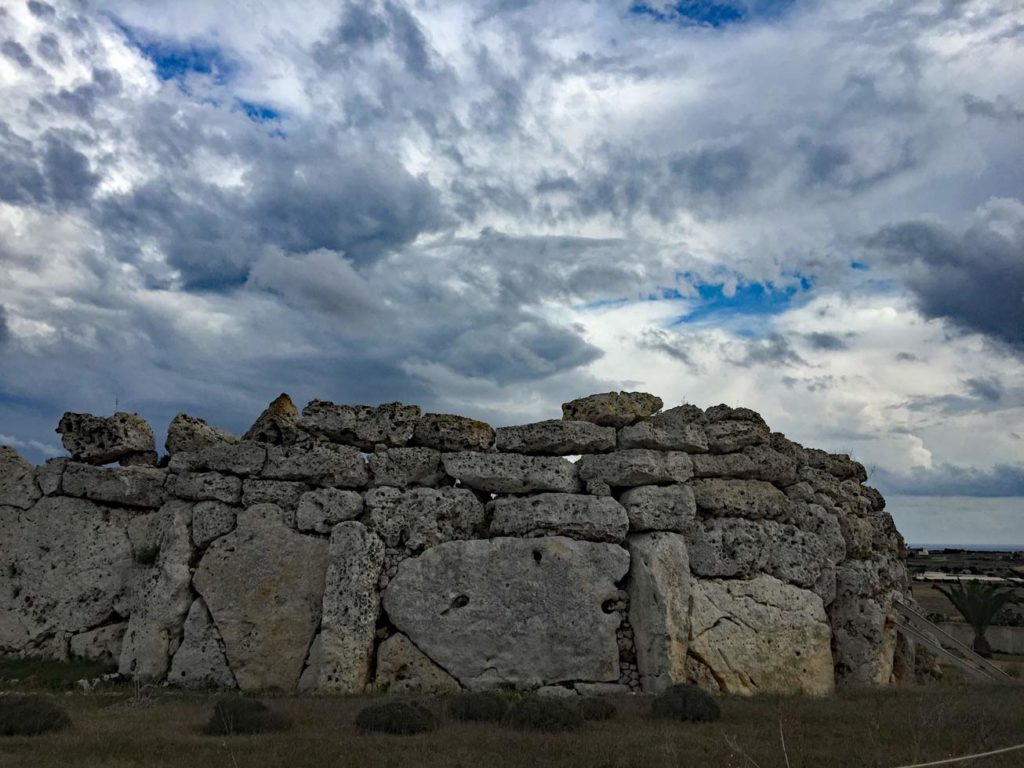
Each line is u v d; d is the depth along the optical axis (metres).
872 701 14.87
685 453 17.97
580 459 17.94
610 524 16.94
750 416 18.70
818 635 17.61
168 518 18.05
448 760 10.01
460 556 16.89
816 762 10.05
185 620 17.14
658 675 15.95
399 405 18.19
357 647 16.17
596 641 16.33
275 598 17.06
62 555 18.89
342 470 17.52
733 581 17.45
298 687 16.55
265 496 17.67
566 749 10.59
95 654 18.05
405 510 17.25
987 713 12.80
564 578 16.64
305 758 10.05
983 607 32.00
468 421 18.00
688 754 10.27
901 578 21.23
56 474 19.38
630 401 18.30
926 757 10.26
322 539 17.33
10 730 11.57
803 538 18.22
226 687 16.58
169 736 11.40
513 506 17.30
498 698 13.45
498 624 16.50
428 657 16.44
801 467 19.61
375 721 11.95
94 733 11.55
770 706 14.30
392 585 16.81
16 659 18.17
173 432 19.08
